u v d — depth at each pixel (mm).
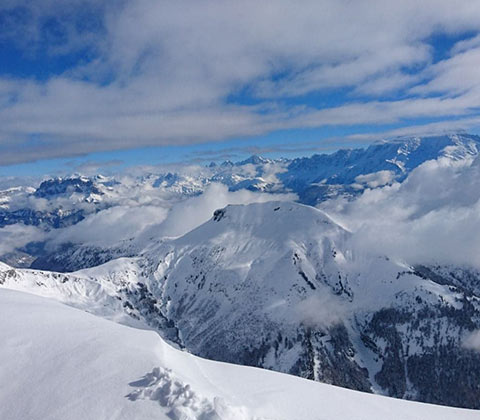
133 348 27500
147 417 19594
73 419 19594
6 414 20750
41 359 25500
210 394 23938
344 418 28016
